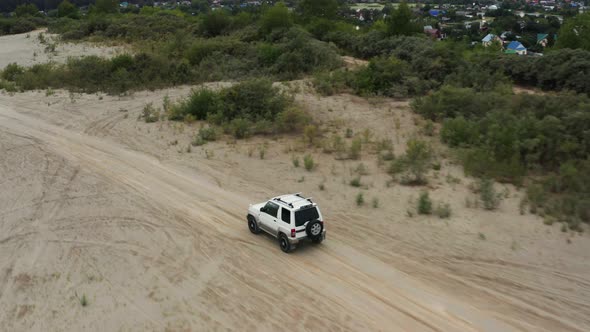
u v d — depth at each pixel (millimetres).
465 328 11922
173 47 51656
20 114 34156
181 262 15453
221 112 30750
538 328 11836
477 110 28359
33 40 67562
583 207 17062
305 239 15695
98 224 18312
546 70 33094
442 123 28516
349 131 27672
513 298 13008
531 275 13984
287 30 51969
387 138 26875
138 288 14156
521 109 26484
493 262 14695
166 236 17203
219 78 42062
